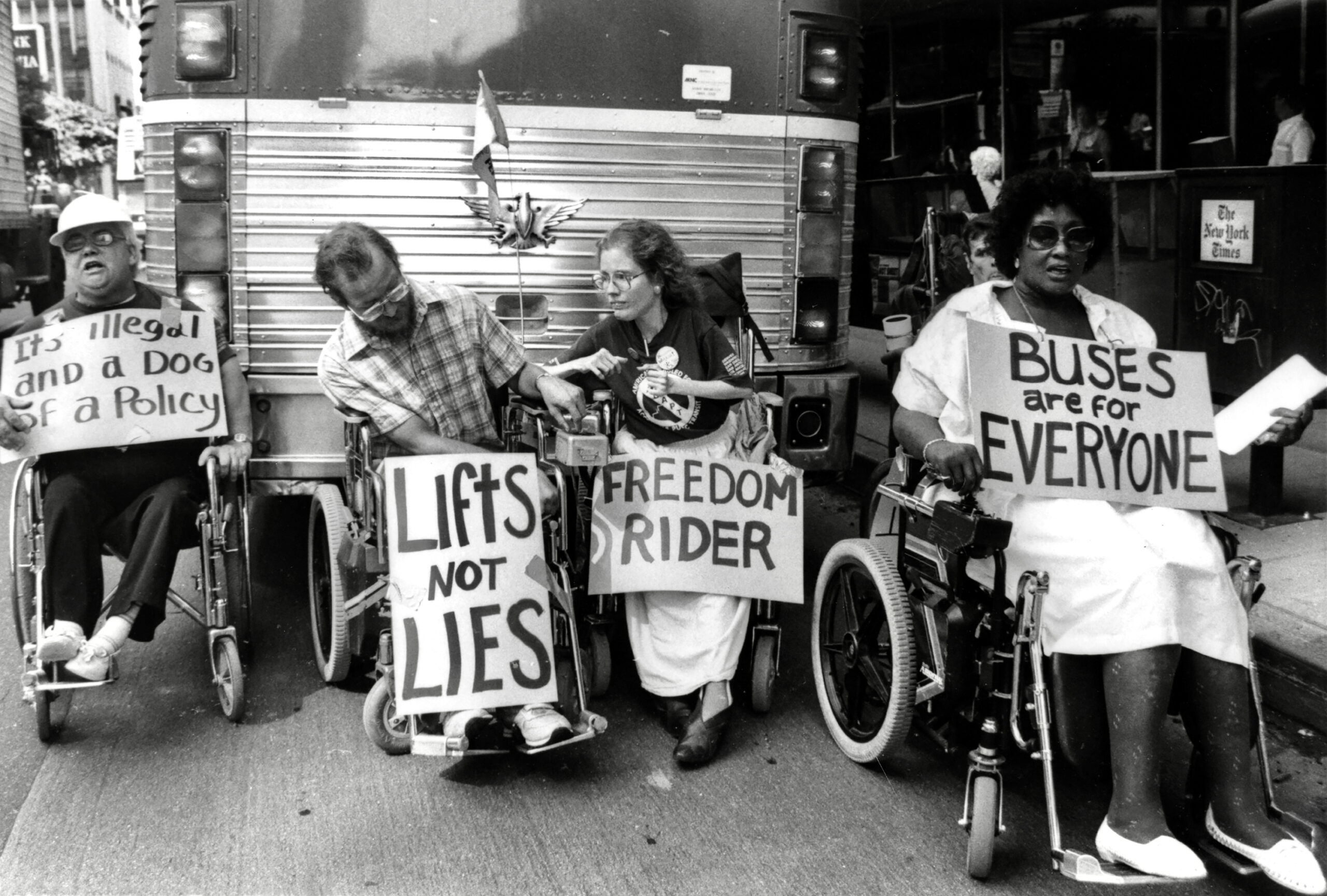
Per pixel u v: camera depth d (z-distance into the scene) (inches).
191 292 189.8
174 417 168.9
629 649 196.4
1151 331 149.2
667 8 195.3
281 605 214.2
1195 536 131.2
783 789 150.9
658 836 139.5
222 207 188.5
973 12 394.9
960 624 134.0
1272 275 266.5
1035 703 125.4
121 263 173.0
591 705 174.7
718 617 159.5
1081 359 138.1
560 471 156.6
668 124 198.1
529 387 165.6
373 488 159.5
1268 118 324.2
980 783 129.1
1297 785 151.3
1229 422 140.9
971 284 265.6
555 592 154.2
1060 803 147.9
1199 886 130.4
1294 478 247.4
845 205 210.5
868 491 198.2
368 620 186.2
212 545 164.4
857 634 156.3
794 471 166.9
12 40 543.8
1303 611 182.9
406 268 193.2
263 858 134.0
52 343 167.9
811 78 202.4
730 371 167.6
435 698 143.4
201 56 185.6
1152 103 350.6
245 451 169.5
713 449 167.9
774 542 163.8
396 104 189.6
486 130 169.8
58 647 151.2
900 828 142.1
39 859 132.8
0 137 513.7
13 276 525.7
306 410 193.3
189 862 133.0
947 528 131.9
